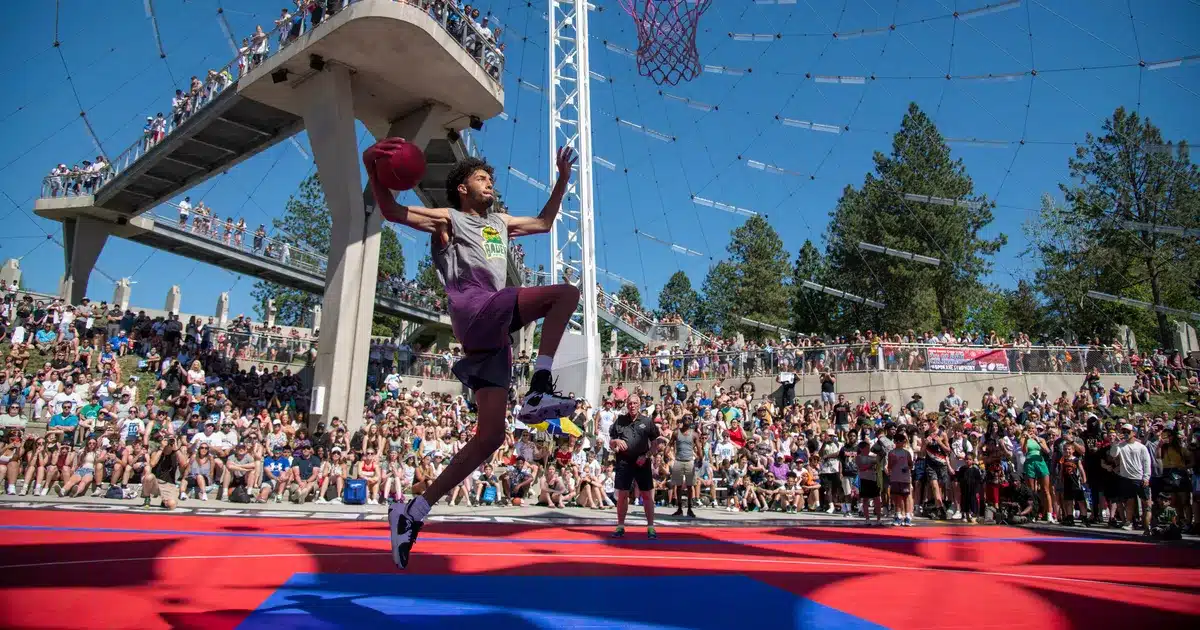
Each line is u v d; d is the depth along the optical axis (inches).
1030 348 1034.1
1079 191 1186.0
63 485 531.2
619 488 337.1
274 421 778.8
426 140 968.9
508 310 111.3
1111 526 531.8
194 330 1061.1
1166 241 1115.9
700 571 195.5
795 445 746.8
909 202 1857.8
